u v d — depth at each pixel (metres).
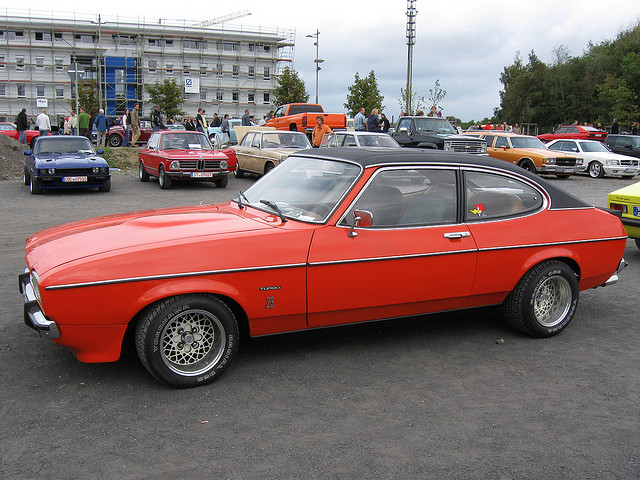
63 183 13.52
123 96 77.56
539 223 4.64
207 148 15.66
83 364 3.97
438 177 4.31
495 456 2.93
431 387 3.74
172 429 3.12
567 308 4.79
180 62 80.81
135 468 2.75
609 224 4.96
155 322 3.47
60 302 3.30
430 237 4.18
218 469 2.75
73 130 21.86
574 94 65.62
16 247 7.70
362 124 21.23
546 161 19.77
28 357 4.06
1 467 2.73
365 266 3.96
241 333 4.16
